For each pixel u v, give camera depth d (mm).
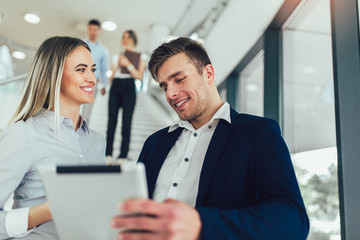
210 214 689
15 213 941
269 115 2508
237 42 3340
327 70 2582
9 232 931
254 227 694
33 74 1196
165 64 1171
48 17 6109
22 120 1109
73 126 1259
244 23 3178
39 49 1233
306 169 2117
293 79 2619
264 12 2686
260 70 3275
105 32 6723
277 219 719
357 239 1267
